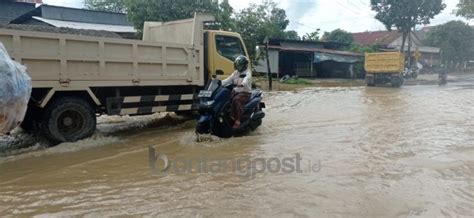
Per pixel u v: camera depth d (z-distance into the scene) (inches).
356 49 1358.3
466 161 205.5
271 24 1103.6
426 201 148.9
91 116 264.4
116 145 251.6
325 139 265.1
